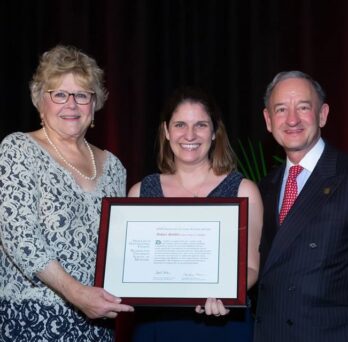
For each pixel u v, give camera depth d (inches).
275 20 215.3
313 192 118.9
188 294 117.8
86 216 122.0
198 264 118.8
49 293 118.3
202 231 120.0
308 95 124.3
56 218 118.5
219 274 118.1
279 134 125.4
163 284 118.6
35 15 222.8
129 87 221.5
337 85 211.0
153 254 119.8
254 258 123.8
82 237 120.2
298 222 117.6
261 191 128.9
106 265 119.8
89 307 113.8
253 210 124.7
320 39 212.5
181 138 125.1
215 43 219.0
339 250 115.3
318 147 125.0
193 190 127.3
